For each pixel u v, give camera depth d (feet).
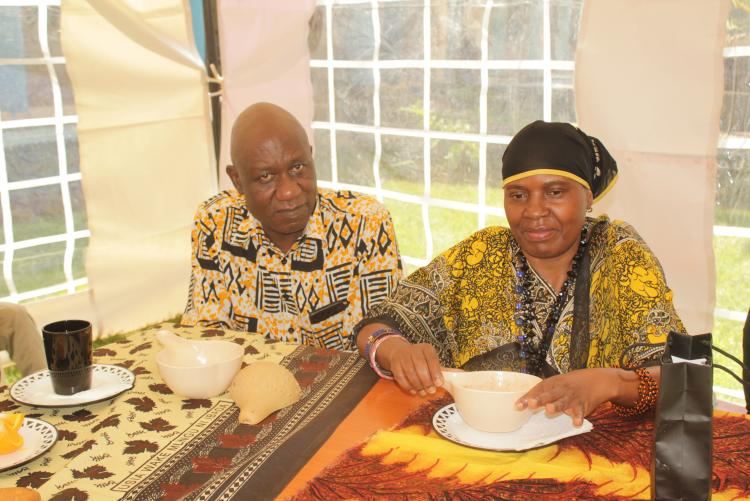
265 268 8.18
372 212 8.21
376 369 5.95
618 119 10.59
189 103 14.67
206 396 5.56
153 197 14.79
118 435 5.00
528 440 4.71
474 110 12.44
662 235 10.64
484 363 6.56
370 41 13.28
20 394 5.65
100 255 14.44
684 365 3.76
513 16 11.71
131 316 15.07
